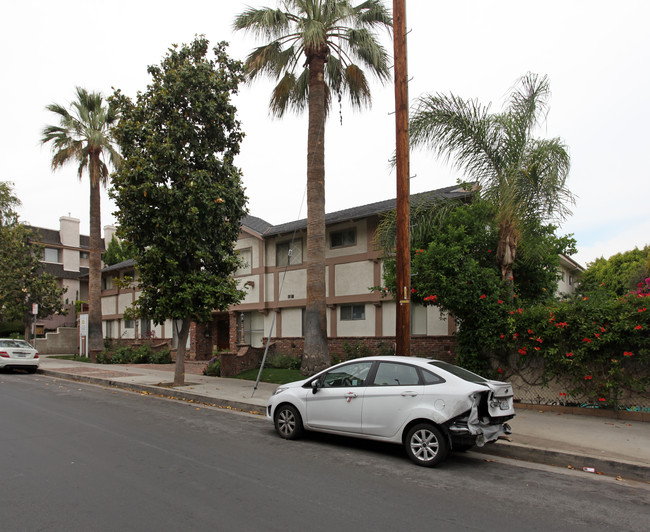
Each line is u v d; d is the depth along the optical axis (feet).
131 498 17.30
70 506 16.44
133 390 49.62
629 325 30.99
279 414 28.32
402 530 15.15
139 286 49.78
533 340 35.14
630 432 28.40
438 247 36.40
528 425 30.22
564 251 49.73
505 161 37.88
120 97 47.47
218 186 46.34
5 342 70.49
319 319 46.93
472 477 21.34
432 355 48.52
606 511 17.56
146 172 43.73
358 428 24.94
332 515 16.20
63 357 95.86
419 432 22.98
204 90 47.26
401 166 32.45
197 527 14.85
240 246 74.54
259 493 18.16
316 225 47.75
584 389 33.81
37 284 96.43
